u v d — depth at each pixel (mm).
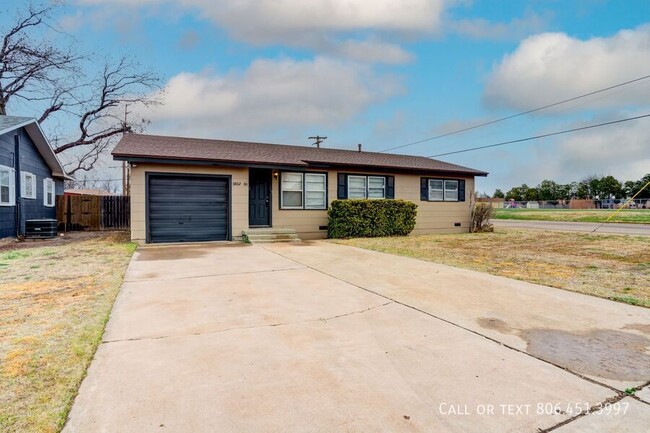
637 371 2893
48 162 16109
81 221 17219
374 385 2650
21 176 13031
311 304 4711
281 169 13062
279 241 11938
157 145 12758
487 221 17375
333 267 7293
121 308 4430
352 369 2904
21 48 20828
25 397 2404
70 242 11500
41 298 4801
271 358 3088
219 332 3691
